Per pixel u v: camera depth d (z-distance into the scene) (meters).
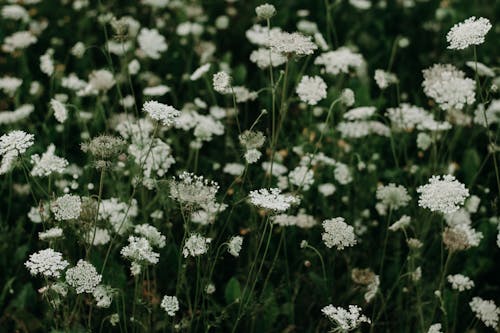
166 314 2.04
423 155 2.68
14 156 1.99
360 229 2.37
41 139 2.61
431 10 3.75
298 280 2.20
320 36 2.52
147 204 2.33
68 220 2.03
